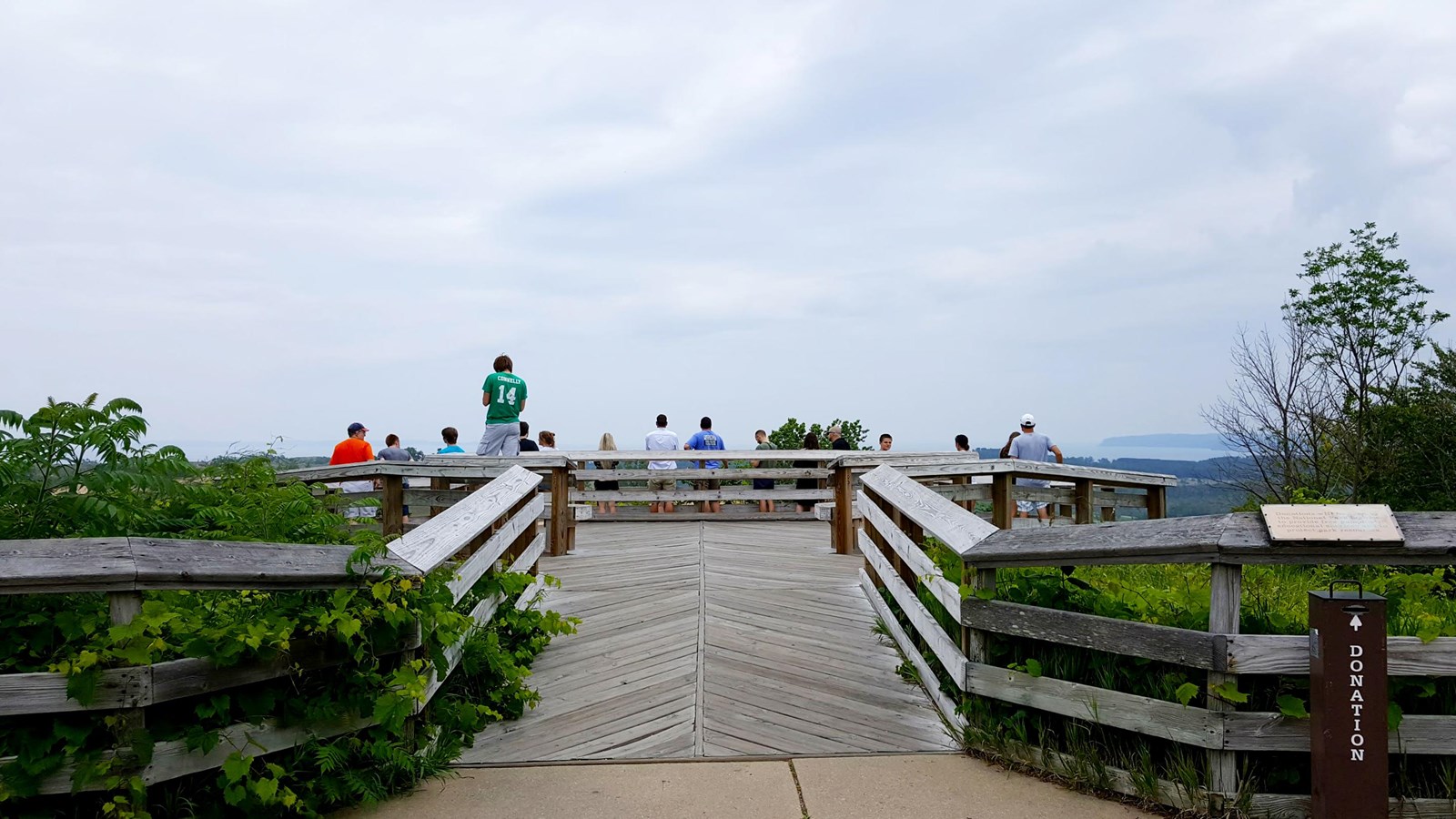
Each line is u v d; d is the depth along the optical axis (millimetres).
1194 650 3615
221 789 3439
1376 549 3451
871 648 6109
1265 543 3479
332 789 3699
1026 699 4176
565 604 7406
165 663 3260
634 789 3982
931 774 4129
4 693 3109
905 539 5922
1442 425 23672
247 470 5469
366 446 11539
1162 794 3721
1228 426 29578
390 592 3859
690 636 6328
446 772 4156
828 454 12773
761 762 4266
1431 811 3508
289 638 3605
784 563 9086
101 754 3195
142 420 3736
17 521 3564
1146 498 11570
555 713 4945
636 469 13500
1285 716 3561
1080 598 4355
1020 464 9641
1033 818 3695
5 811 3156
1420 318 31609
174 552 3271
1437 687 3689
